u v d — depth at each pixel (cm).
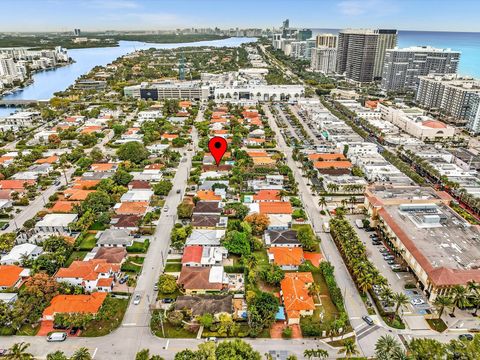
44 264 18638
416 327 15712
